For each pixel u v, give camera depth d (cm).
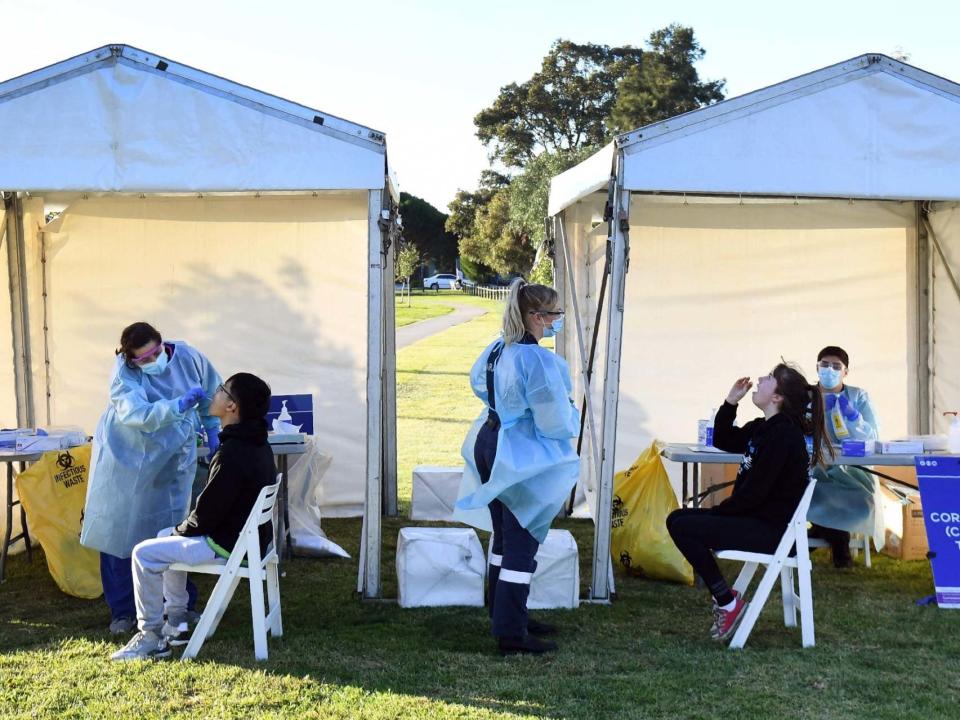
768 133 503
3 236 655
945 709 372
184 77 496
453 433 1246
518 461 432
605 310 689
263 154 500
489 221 5928
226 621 491
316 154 502
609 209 516
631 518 588
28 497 547
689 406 744
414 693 387
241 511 431
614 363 518
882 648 450
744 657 434
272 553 454
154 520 471
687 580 571
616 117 5172
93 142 492
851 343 734
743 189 502
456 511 478
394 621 490
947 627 484
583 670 416
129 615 477
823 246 734
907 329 720
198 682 397
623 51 5881
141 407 444
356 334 752
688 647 451
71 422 717
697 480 607
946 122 506
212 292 736
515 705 374
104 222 720
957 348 672
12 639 462
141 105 494
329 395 752
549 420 432
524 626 442
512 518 440
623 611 514
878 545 613
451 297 6450
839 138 505
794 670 416
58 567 541
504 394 436
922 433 711
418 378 1925
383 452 761
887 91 506
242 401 432
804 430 459
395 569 599
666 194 690
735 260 739
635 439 742
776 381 459
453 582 518
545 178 4834
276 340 744
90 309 719
